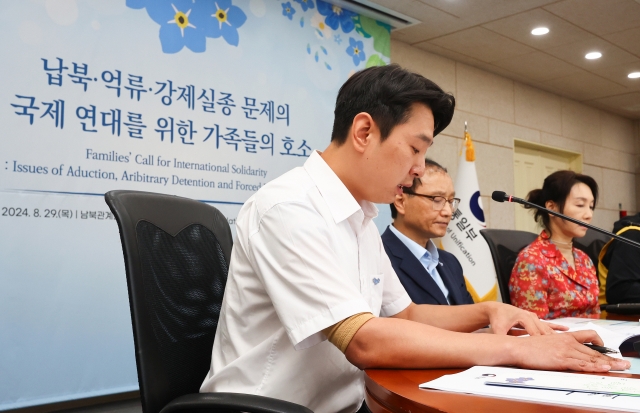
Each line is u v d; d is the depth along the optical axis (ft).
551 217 6.88
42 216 7.42
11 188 7.19
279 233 2.98
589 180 6.95
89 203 7.84
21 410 7.17
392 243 5.58
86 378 7.65
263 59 10.02
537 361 2.61
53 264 7.47
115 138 8.16
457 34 12.96
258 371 3.13
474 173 11.76
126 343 8.06
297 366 3.12
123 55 8.31
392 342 2.69
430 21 12.15
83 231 7.75
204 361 3.41
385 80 3.22
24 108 7.35
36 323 7.29
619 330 3.99
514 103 16.65
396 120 3.17
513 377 2.39
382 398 2.33
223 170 9.37
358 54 11.58
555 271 6.42
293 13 10.52
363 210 3.67
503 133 16.17
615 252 8.00
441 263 6.12
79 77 7.85
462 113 14.97
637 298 7.59
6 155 7.18
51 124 7.56
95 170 7.93
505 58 14.66
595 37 13.12
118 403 8.05
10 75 7.25
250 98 9.80
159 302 3.14
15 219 7.20
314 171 3.45
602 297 8.43
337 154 3.45
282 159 10.19
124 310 8.07
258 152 9.85
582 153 19.33
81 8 7.91
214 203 9.23
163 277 3.23
